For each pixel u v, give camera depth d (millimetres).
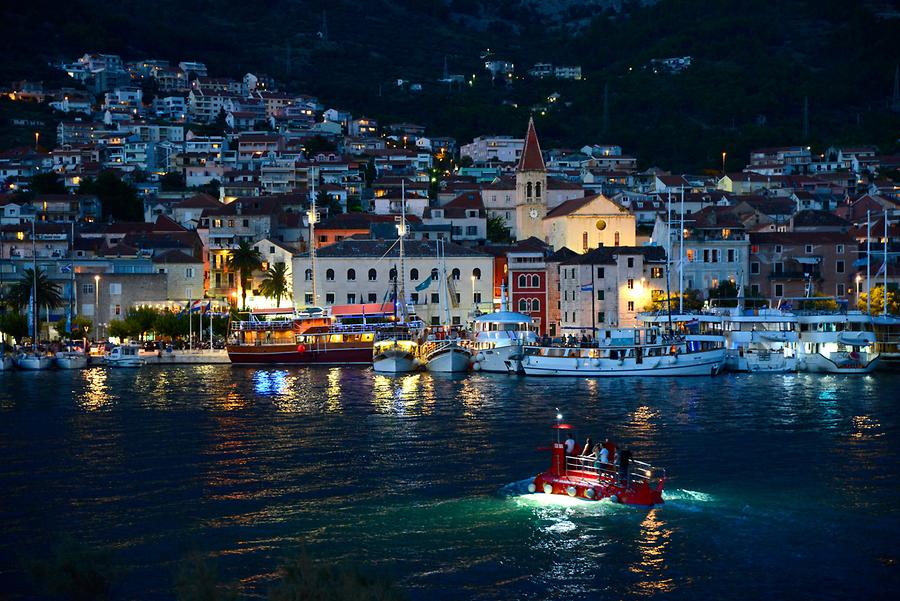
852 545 67500
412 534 70188
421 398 131000
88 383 152000
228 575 63156
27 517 74500
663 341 161875
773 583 61688
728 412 116812
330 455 93750
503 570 63875
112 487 82500
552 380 151875
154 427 108875
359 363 182875
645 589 61094
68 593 51781
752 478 84000
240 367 179875
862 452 93750
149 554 66750
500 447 96625
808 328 165125
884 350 165250
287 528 71750
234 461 91562
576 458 79250
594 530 70750
